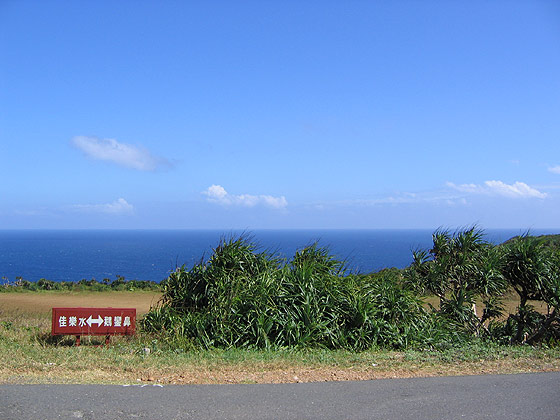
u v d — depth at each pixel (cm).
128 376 709
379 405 574
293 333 989
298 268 1112
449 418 534
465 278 1298
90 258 10362
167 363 783
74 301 2002
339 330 1014
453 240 1342
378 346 1014
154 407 556
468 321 1230
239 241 1183
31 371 725
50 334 1024
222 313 1027
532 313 1280
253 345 970
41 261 9500
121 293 2359
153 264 7912
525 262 1270
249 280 1109
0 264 8662
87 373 718
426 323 1096
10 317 1309
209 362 795
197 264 1178
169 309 1123
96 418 520
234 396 602
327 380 693
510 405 579
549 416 544
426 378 711
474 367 790
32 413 530
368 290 1113
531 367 795
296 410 552
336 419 526
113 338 991
